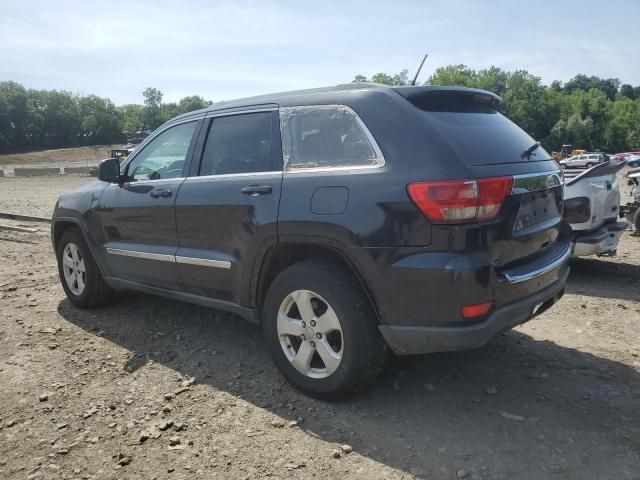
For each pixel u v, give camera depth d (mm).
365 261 3014
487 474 2654
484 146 3102
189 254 3980
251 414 3250
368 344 3125
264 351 4180
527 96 108375
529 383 3580
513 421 3117
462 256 2799
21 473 2717
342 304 3117
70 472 2727
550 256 3422
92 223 4824
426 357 3994
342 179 3148
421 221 2852
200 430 3082
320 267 3238
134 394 3512
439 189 2812
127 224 4488
